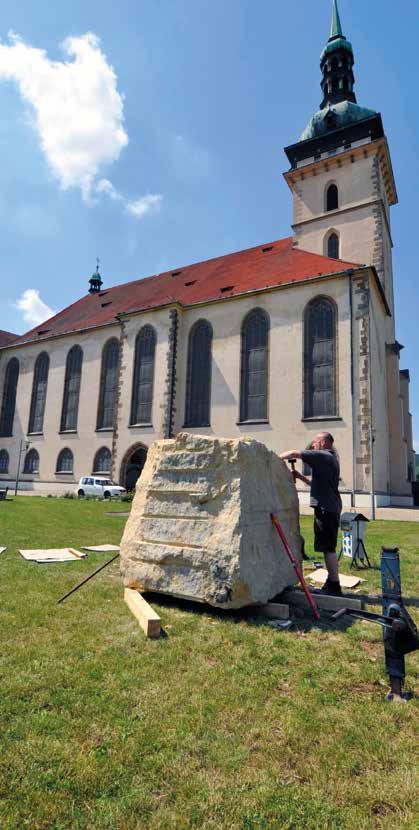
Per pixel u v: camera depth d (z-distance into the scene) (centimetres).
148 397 3528
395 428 3331
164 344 3481
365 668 404
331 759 273
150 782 249
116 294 4875
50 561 854
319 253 3628
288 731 299
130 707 327
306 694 354
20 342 4741
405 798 239
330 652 441
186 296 3712
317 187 3766
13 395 4666
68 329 4400
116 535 1301
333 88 4116
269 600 609
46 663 393
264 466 639
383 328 3425
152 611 507
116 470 3541
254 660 417
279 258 3603
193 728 301
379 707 336
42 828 217
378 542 1270
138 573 624
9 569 765
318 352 2848
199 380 3356
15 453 4416
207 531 579
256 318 3156
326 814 227
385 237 3647
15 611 537
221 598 537
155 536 626
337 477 650
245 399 3102
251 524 577
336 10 4359
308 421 2769
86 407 3962
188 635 478
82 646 436
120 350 3747
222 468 600
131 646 442
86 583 692
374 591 686
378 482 2747
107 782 248
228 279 3656
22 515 1730
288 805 233
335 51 4138
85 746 279
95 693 345
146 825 218
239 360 3148
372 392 2670
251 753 277
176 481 638
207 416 3241
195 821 221
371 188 3494
